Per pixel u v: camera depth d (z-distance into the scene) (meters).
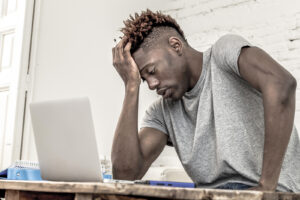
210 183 1.32
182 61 1.36
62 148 1.05
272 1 2.62
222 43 1.28
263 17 2.64
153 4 3.17
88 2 2.88
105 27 2.95
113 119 2.88
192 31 2.97
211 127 1.32
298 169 1.24
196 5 2.97
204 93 1.34
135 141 1.43
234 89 1.28
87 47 2.84
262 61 1.13
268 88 1.09
